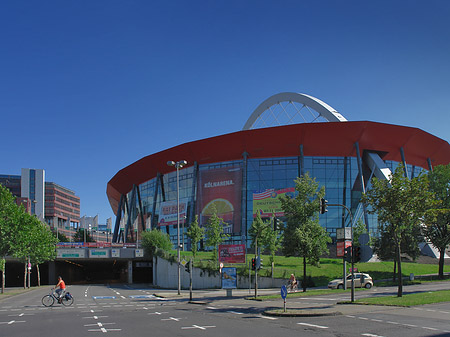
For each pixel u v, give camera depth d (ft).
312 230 119.65
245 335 46.34
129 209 364.17
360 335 44.45
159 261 197.57
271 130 255.29
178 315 70.79
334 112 273.13
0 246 147.64
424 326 49.49
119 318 67.56
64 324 60.59
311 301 91.40
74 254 228.43
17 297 136.15
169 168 309.83
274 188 264.52
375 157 261.85
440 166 167.43
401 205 87.40
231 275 115.96
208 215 276.21
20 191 643.04
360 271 179.93
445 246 164.66
